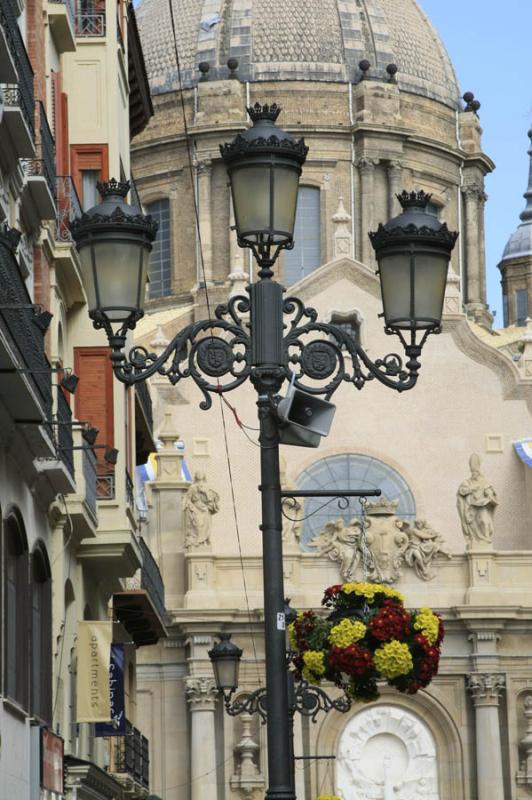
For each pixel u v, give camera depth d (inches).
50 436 1491.1
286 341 912.9
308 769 3408.0
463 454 3700.8
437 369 3737.7
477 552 3444.9
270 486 911.7
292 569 3427.7
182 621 3393.2
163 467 3540.8
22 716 1433.3
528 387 3720.5
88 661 1818.4
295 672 1373.0
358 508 3678.6
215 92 4165.8
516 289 5064.0
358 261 3905.0
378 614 1289.4
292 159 898.1
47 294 1704.0
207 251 4143.7
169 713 3408.0
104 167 1985.7
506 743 3425.2
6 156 1457.9
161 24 4279.0
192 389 3700.8
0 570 1341.0
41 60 1691.7
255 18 4229.8
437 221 913.5
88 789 1867.6
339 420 3698.3
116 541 1916.8
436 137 4284.0
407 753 3437.5
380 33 4269.2
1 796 1321.4
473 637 3422.7
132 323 898.7
